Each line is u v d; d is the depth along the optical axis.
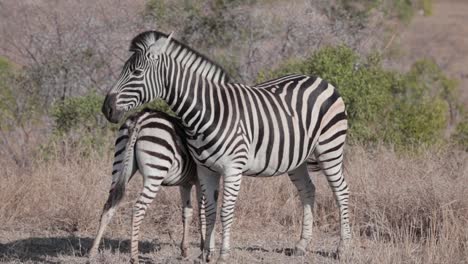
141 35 12.19
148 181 12.47
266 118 12.74
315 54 21.67
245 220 15.81
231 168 12.39
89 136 19.67
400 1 35.38
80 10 28.39
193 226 15.70
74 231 15.56
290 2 28.50
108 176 17.12
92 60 26.48
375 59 23.36
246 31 27.47
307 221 14.00
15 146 20.39
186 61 12.40
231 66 26.22
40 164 17.77
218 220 15.66
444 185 15.32
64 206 15.88
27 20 28.97
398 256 12.79
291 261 13.45
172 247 14.45
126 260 13.22
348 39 28.00
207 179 12.90
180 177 12.96
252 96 12.79
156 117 12.55
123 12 28.62
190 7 28.06
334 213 16.05
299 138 13.07
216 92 12.46
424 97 22.56
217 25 27.61
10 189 16.17
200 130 12.25
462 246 13.39
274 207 16.23
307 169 14.12
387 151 18.78
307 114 13.22
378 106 20.64
